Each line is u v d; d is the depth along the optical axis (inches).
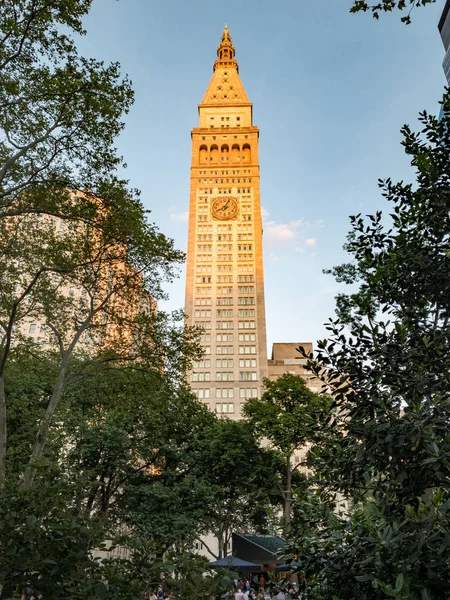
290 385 1581.0
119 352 882.1
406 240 338.3
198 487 1245.1
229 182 5118.1
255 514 1503.4
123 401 922.7
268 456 1487.5
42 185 708.0
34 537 290.2
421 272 318.0
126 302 890.7
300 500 298.2
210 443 1381.6
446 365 271.1
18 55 613.3
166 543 1155.3
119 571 275.0
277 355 5118.1
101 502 1246.9
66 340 983.0
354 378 282.8
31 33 618.8
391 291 332.5
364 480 293.4
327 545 265.3
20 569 283.6
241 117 5639.8
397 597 191.2
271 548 1615.4
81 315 922.7
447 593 207.0
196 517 1246.9
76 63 650.8
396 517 250.7
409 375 268.8
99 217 754.2
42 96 638.5
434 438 235.0
